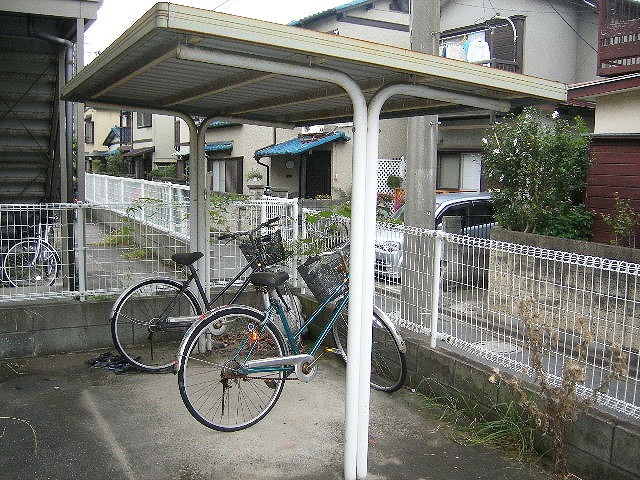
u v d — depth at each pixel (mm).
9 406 3973
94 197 17062
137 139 28578
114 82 3553
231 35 2264
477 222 8789
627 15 7945
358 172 2982
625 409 3139
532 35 13820
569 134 6988
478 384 3805
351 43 2547
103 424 3727
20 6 5328
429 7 4973
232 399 4145
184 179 21297
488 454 3414
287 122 5133
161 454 3348
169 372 4715
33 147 6562
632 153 6289
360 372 3080
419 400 4195
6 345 4883
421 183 4980
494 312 3885
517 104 3535
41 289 5363
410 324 4672
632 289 3619
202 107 4891
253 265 5008
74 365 4824
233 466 3234
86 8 5605
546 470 3221
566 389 3051
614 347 3113
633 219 6160
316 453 3410
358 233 3012
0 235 5270
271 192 15578
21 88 6070
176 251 5828
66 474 3096
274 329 3875
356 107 2938
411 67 2725
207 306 4918
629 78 6945
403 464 3295
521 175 7078
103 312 5211
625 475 2922
